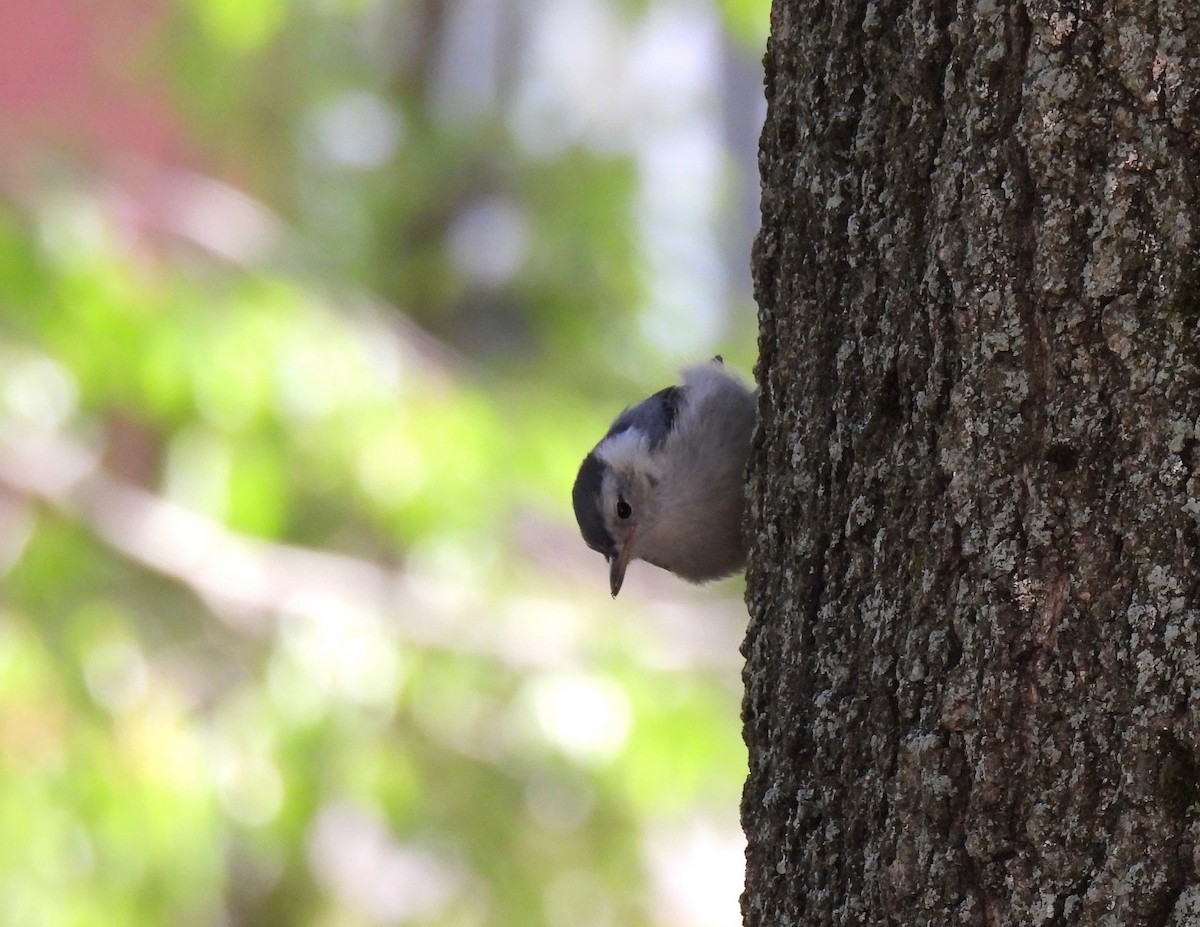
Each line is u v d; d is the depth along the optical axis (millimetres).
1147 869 3996
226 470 11930
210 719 11891
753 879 5109
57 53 18453
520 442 13094
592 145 17828
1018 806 4238
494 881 13164
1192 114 4074
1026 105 4273
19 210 11820
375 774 12062
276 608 12383
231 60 17312
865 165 4898
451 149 17781
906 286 4715
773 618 5207
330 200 17828
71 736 11188
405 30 18438
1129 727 4062
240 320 11828
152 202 13734
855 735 4754
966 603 4387
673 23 18172
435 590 12555
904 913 4453
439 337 17469
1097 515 4176
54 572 12039
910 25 4711
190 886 11234
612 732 12180
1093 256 4188
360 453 11977
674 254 17219
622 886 13281
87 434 12734
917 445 4613
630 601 13680
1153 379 4102
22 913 10570
